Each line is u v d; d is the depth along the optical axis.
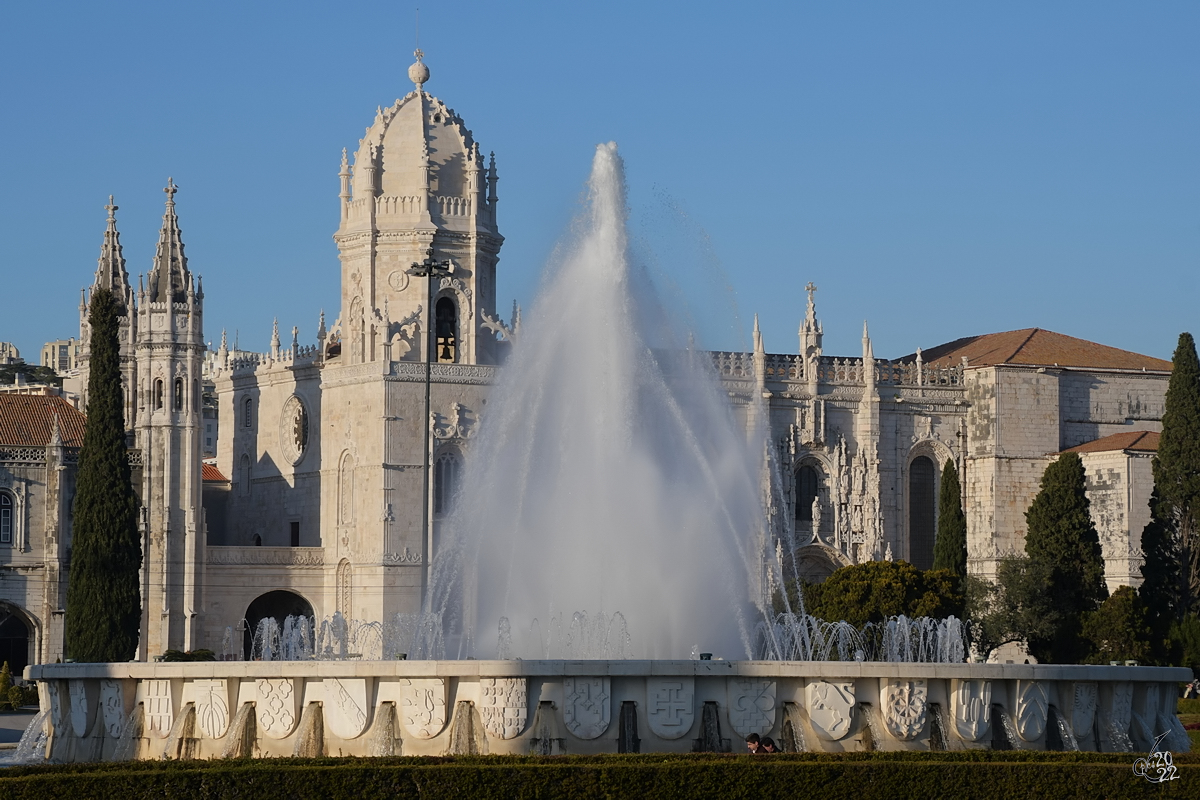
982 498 196.50
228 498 194.38
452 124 180.62
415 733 73.75
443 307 178.00
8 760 89.94
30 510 167.25
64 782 65.25
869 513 192.50
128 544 149.12
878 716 75.31
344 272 179.12
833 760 67.88
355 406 174.38
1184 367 165.38
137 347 171.25
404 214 176.75
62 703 82.19
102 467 149.25
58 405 178.88
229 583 170.38
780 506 187.12
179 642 166.62
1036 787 67.06
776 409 191.62
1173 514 164.50
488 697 73.06
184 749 77.31
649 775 65.69
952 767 66.94
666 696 73.50
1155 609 159.38
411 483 171.38
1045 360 198.75
